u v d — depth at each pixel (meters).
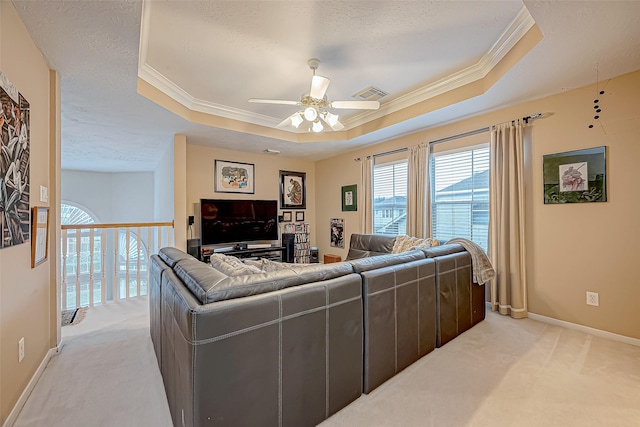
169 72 2.88
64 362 2.19
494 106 3.20
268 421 1.35
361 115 4.25
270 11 2.02
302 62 2.72
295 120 3.06
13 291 1.60
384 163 4.78
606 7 1.65
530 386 1.88
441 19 2.13
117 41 1.91
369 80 3.13
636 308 2.45
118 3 1.56
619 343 2.48
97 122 3.51
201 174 4.93
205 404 1.16
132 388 1.88
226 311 1.21
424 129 4.02
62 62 2.15
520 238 3.08
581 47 2.07
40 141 2.01
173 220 4.11
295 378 1.44
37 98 1.95
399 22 2.16
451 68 2.88
